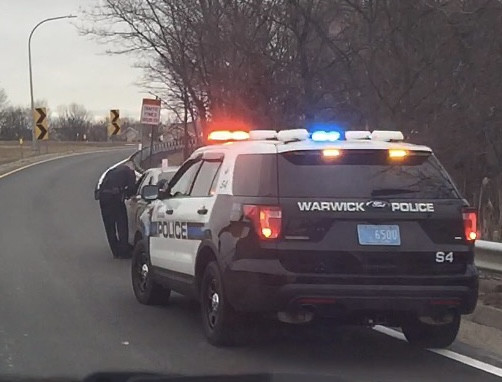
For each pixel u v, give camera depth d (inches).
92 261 555.8
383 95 581.3
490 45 569.6
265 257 276.1
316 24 608.4
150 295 395.2
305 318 277.7
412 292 275.7
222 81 721.6
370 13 577.0
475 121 599.5
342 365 287.3
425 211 281.0
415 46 570.6
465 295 282.4
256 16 674.8
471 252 286.4
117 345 315.0
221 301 297.6
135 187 567.5
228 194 300.4
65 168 1749.5
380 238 276.8
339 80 646.5
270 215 276.2
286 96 681.6
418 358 299.6
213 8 729.6
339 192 279.6
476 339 333.7
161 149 1701.5
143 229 402.6
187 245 335.3
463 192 658.2
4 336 329.1
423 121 593.3
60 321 359.9
